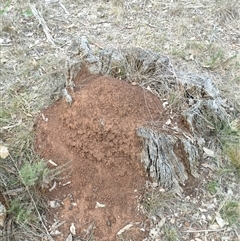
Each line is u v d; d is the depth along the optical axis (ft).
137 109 3.54
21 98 4.09
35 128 3.70
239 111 4.20
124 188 3.34
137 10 5.58
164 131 3.46
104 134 3.38
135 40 5.04
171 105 3.72
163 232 3.22
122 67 3.93
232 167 3.67
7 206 3.22
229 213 3.37
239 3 5.77
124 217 3.25
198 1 5.78
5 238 3.09
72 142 3.44
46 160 3.46
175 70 4.08
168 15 5.54
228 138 3.83
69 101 3.59
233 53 5.01
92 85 3.66
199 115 3.66
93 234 3.18
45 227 3.19
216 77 4.61
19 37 4.95
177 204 3.37
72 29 5.19
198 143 3.60
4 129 3.78
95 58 3.90
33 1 5.57
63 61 4.55
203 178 3.55
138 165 3.37
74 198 3.32
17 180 3.35
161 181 3.37
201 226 3.29
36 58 4.66
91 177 3.35
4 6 5.35
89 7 5.57
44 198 3.32
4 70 4.45
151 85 3.90
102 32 5.18
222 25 5.45
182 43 5.08
